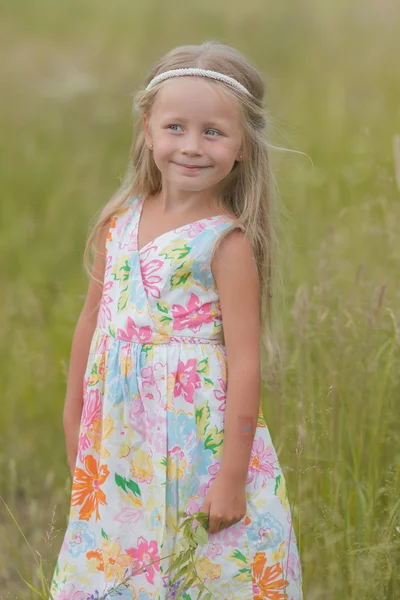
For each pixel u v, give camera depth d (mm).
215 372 3314
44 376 5828
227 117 3268
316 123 9102
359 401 4234
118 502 3398
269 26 13273
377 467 4074
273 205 3510
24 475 5152
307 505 4035
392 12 13430
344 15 13516
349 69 11180
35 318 6555
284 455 4223
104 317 3453
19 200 8719
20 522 4750
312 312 4613
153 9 14289
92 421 3480
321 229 6488
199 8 14094
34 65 12289
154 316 3307
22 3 15023
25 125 10555
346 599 3812
